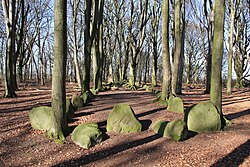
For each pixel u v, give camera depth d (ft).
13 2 53.78
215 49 27.04
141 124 25.53
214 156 19.20
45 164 18.60
